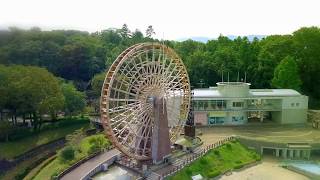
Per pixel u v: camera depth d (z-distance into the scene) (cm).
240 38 15612
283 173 7406
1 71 9738
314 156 8581
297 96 10225
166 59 7781
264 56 12862
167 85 7506
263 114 11125
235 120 10225
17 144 9181
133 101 7025
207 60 13650
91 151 7538
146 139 6994
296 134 9231
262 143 8475
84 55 15000
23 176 7188
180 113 8056
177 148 7919
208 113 10062
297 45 12650
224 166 7450
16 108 9756
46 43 15062
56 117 11131
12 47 13800
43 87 9750
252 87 13038
